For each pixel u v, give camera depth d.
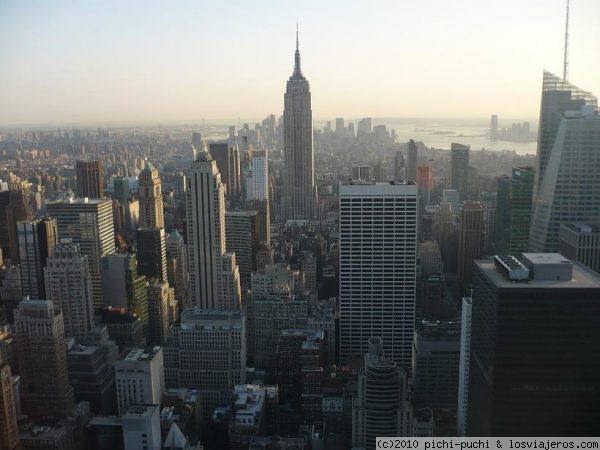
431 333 167.50
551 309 99.25
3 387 140.88
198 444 157.00
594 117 153.62
